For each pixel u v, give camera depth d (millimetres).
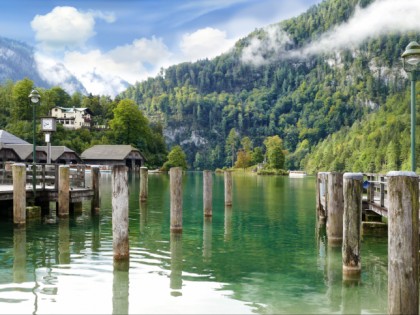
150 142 145250
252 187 57594
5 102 154000
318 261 14078
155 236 18219
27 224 19938
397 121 147375
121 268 12719
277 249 15984
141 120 141250
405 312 7188
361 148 149125
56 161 91438
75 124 159750
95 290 10680
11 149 77250
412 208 7176
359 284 11492
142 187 31422
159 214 25297
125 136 138500
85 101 186750
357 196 11844
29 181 22219
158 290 10773
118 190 12852
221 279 11867
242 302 10008
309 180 85688
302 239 18078
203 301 10031
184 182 70000
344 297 10453
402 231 7188
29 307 9484
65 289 10711
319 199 22688
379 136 148250
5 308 9414
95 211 23953
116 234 12969
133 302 9891
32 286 10922
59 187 21078
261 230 20344
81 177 24766
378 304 10008
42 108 152250
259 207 30625
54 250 14992
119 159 112125
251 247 16312
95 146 118312
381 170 126062
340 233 16375
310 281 11781
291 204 32969
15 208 18438
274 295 10539
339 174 16391
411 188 7176
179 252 15211
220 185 59875
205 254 14969
